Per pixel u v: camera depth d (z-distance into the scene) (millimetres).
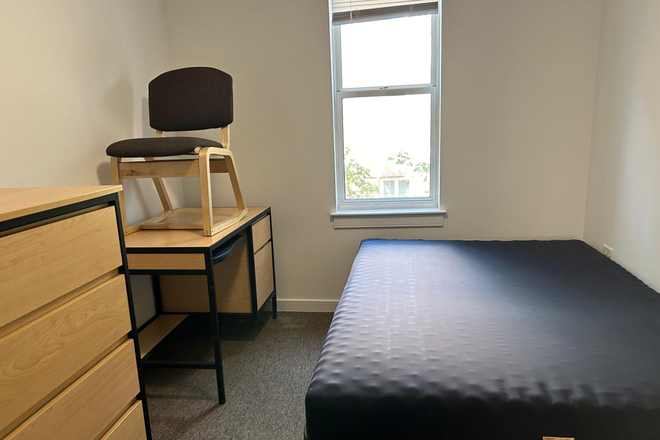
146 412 1160
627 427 881
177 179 2375
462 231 2316
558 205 2215
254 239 2039
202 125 1941
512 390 929
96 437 962
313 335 2172
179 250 1505
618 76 1845
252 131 2326
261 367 1865
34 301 783
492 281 1617
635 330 1188
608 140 1938
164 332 2041
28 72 1408
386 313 1347
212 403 1611
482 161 2219
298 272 2463
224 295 2111
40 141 1460
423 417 926
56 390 854
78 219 894
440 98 2184
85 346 921
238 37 2242
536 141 2162
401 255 1975
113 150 1628
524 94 2121
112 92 1852
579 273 1690
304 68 2227
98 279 991
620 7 1827
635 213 1721
